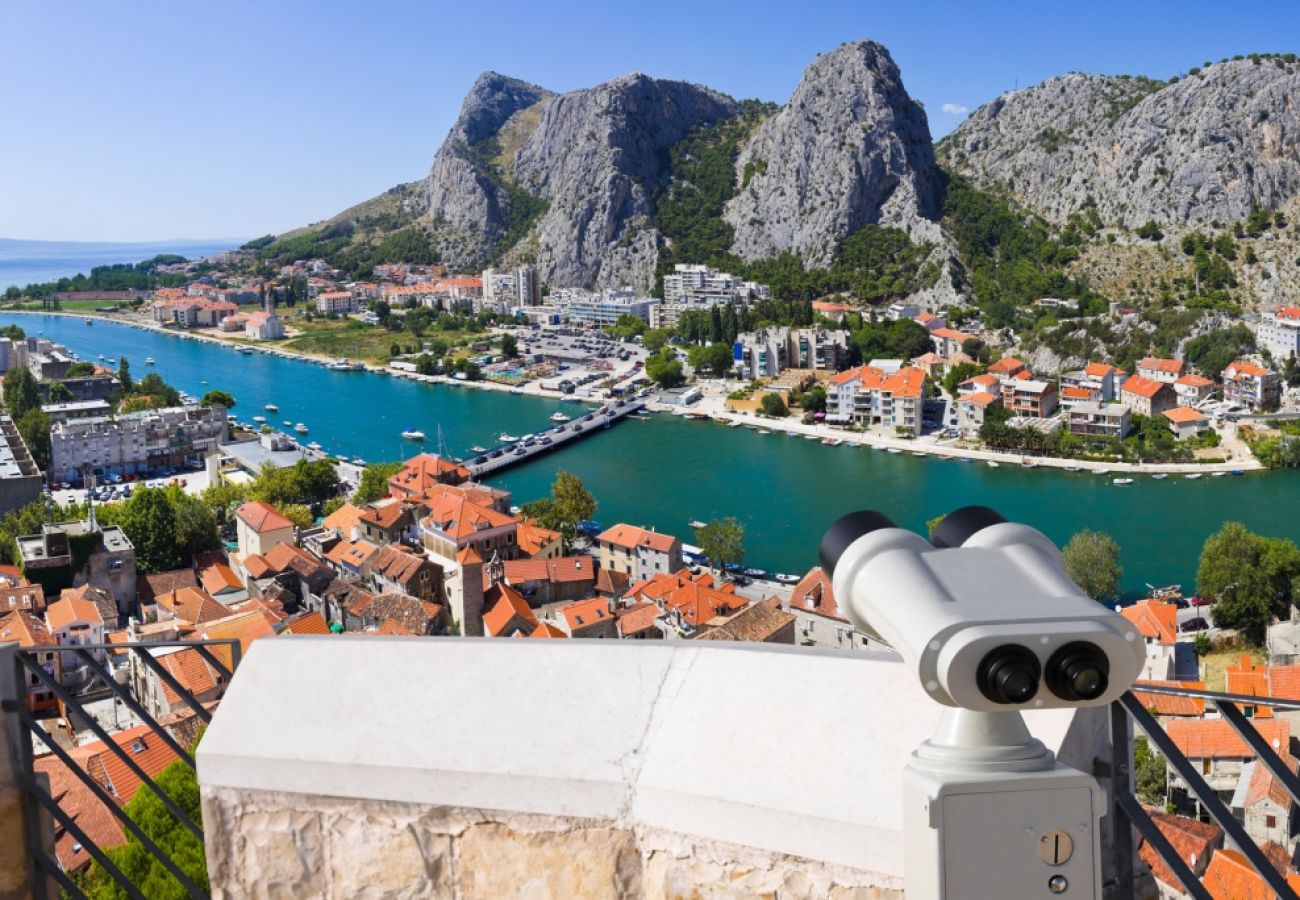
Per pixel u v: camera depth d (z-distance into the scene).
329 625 69.75
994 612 3.36
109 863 5.78
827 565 4.07
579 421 153.25
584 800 5.22
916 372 149.50
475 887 5.43
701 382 184.62
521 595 75.38
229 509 104.31
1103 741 4.68
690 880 5.05
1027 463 125.31
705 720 5.20
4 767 5.69
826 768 4.82
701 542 86.38
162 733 5.75
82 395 166.88
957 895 3.61
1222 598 68.56
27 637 60.47
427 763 5.40
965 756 3.67
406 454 141.38
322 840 5.61
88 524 81.50
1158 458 123.69
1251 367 146.12
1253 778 27.86
